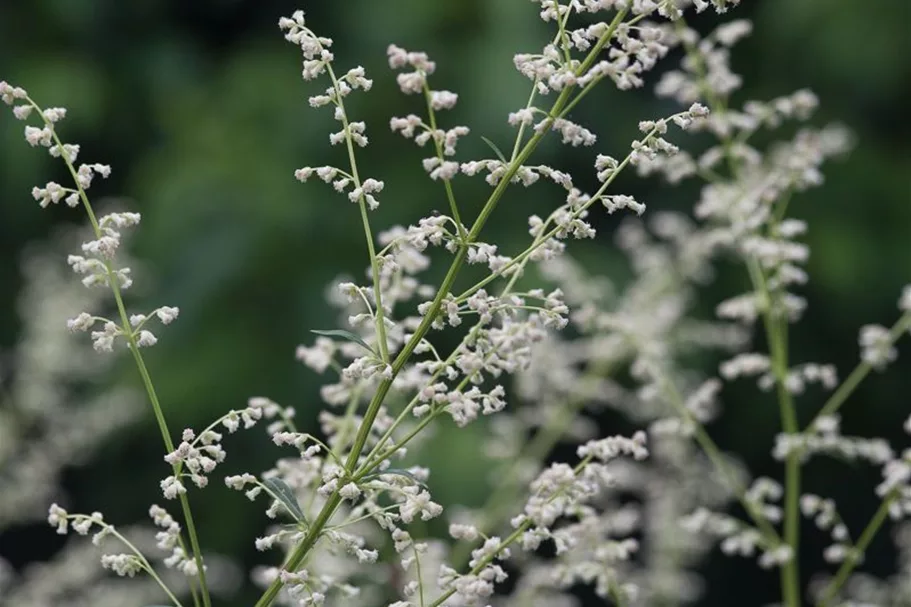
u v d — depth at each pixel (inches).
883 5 487.5
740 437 511.5
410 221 458.3
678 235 275.0
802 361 501.0
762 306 224.1
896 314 492.7
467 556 248.1
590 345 268.5
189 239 452.4
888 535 504.1
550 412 265.0
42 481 337.4
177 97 501.7
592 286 254.1
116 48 513.3
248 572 449.4
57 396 347.6
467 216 461.1
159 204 458.3
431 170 124.0
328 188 465.7
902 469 197.3
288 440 128.3
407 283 165.3
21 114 130.1
